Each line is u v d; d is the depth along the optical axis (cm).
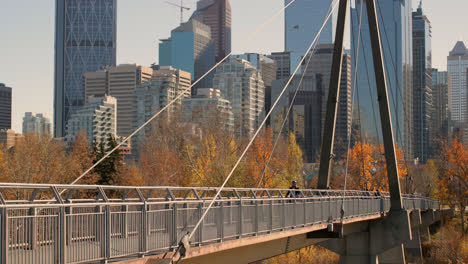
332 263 6266
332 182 9881
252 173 6500
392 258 5578
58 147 7900
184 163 7344
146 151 9038
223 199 2139
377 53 4825
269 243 2681
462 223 9356
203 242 1981
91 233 1454
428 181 12144
